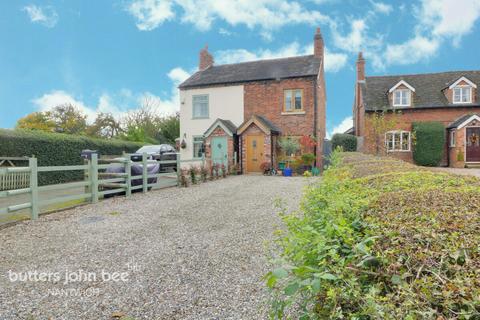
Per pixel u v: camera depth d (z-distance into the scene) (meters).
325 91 23.47
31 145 13.09
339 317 1.42
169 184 11.62
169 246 4.79
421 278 1.43
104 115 35.75
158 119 35.19
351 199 2.91
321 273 1.53
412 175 4.29
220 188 10.86
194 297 3.23
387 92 21.59
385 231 1.93
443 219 2.05
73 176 15.10
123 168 9.82
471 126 18.92
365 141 20.80
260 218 6.36
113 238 5.23
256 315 2.85
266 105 18.14
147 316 2.91
